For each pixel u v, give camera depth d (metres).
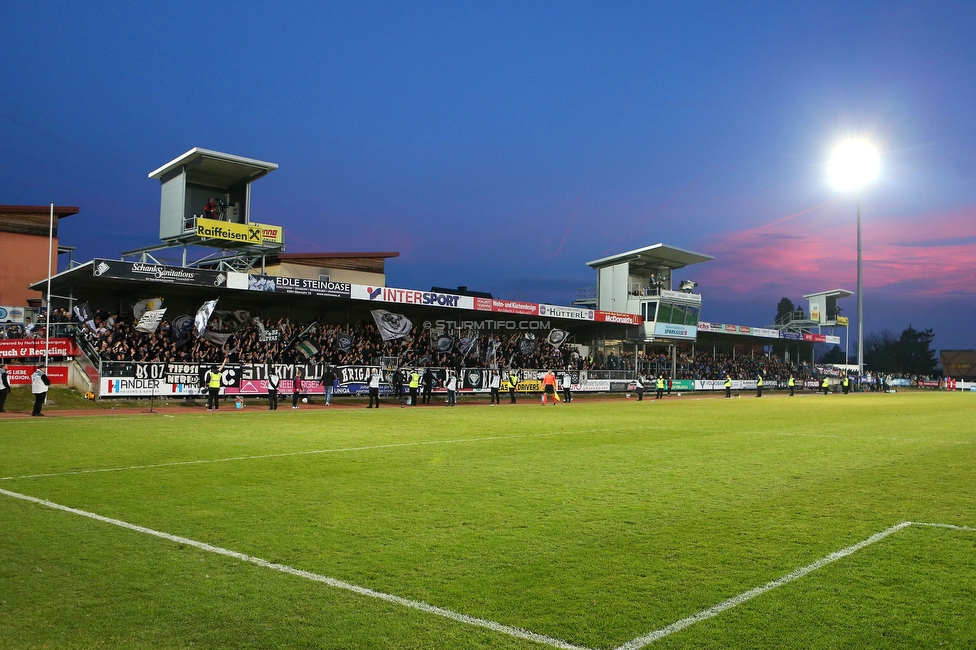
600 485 10.74
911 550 7.15
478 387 41.09
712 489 10.47
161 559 6.59
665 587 5.95
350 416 25.50
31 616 5.20
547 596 5.71
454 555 6.82
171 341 32.94
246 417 24.23
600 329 55.38
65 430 18.45
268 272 43.72
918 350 120.00
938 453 15.16
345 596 5.66
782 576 6.27
